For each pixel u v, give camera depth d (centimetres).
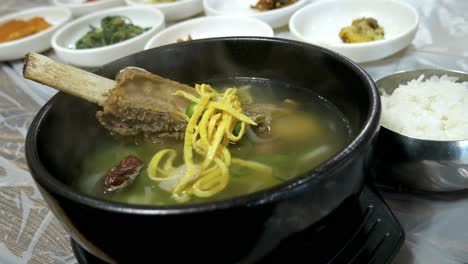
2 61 52
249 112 31
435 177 28
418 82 34
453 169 28
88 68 47
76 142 30
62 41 52
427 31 45
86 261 27
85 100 30
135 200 28
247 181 28
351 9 48
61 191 23
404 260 27
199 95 30
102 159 31
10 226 32
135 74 29
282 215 22
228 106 29
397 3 45
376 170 30
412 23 43
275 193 22
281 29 50
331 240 25
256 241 23
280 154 29
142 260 23
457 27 45
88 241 24
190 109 29
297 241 23
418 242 28
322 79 31
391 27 45
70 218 23
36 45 52
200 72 34
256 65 34
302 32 46
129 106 29
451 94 32
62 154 28
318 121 31
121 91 29
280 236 23
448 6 48
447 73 34
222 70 35
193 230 22
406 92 33
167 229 22
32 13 61
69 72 28
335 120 31
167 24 57
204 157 29
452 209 29
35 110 43
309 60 31
